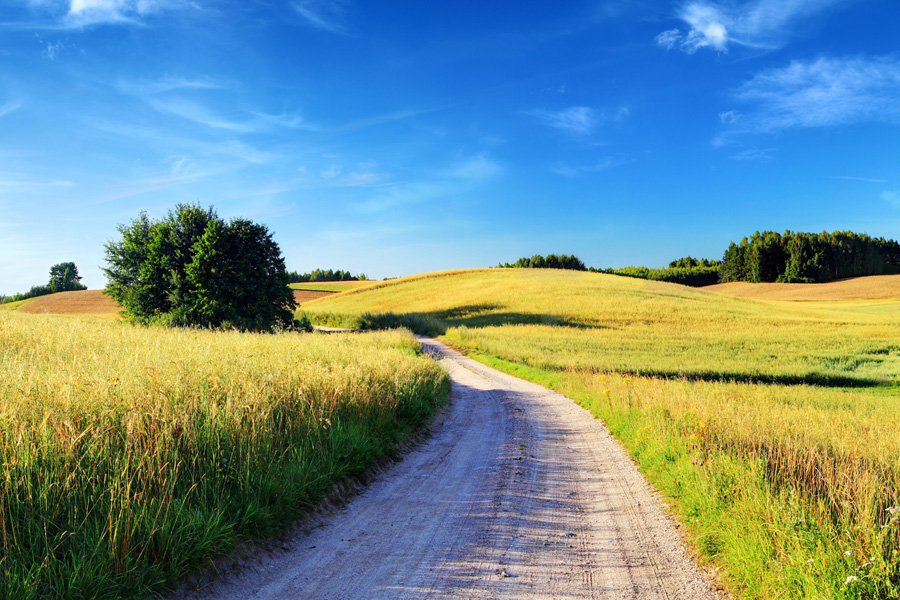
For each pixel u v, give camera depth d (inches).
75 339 459.8
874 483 200.7
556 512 236.1
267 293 1635.1
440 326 1963.6
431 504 244.8
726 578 167.8
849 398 737.0
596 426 450.0
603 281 3437.5
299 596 155.8
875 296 3890.3
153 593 145.7
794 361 1213.1
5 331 468.4
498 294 3006.9
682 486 246.8
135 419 211.0
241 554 173.6
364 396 361.7
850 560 147.3
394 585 163.6
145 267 1558.8
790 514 179.9
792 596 148.4
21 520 153.9
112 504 159.5
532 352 1234.0
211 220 1560.0
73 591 133.6
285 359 405.7
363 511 233.6
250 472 213.5
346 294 3846.0
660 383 687.1
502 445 375.9
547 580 168.4
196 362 343.0
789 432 340.5
